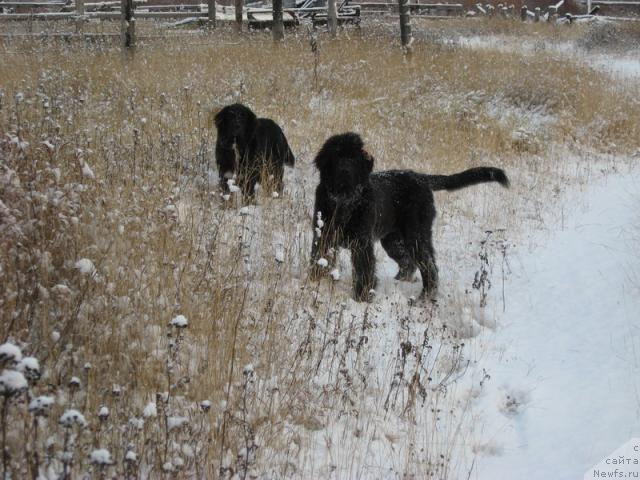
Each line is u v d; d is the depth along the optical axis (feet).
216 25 74.49
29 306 14.32
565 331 20.66
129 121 32.55
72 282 15.60
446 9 116.26
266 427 14.55
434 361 18.90
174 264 18.30
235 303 17.87
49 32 61.16
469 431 15.97
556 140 46.80
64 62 45.03
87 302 15.49
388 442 15.35
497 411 16.90
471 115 46.47
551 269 25.73
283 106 41.01
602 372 17.90
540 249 28.19
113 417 13.20
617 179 39.58
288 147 31.99
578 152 45.11
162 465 11.93
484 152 41.14
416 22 101.76
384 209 23.77
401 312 21.84
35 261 15.19
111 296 15.88
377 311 21.38
